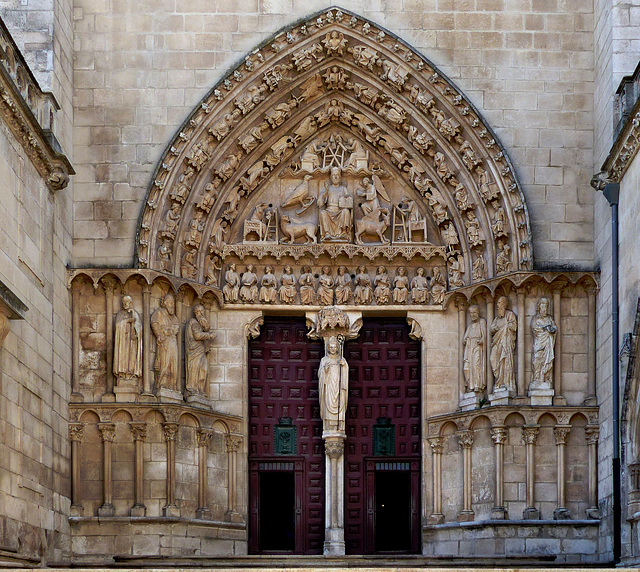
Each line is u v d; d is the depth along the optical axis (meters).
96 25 34.38
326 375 34.84
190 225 34.34
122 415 33.09
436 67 34.06
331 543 34.12
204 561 31.72
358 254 35.28
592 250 33.88
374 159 35.72
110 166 33.88
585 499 33.22
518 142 34.22
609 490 31.59
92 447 32.94
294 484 35.25
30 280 28.97
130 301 33.28
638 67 29.59
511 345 33.62
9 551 26.48
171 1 34.50
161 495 32.91
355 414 35.62
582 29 34.59
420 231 35.41
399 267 35.41
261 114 34.84
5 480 26.38
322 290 35.19
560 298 33.94
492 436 33.47
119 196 33.75
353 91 35.31
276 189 35.69
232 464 34.44
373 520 35.06
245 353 35.00
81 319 33.44
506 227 33.97
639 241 28.89
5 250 26.72
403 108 34.84
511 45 34.53
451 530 33.94
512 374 33.56
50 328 30.91
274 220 35.47
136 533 32.53
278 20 34.44
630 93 30.33
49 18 31.86
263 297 35.09
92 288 33.50
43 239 30.33
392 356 35.75
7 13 31.83
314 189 35.72
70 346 33.12
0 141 26.50
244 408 34.78
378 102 35.12
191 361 34.09
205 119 34.03
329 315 34.94
